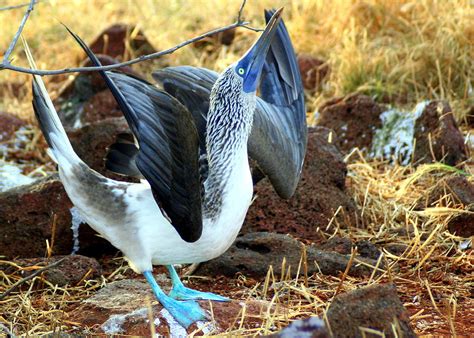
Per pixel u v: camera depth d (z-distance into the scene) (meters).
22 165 15.15
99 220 9.12
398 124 15.24
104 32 20.06
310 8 20.34
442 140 14.48
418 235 11.70
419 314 9.77
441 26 17.72
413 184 14.09
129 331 9.30
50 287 10.88
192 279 11.12
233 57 19.44
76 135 13.38
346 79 17.58
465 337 9.07
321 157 12.98
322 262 11.06
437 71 17.25
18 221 11.75
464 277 10.99
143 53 20.03
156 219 8.94
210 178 9.07
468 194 12.65
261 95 10.93
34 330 9.59
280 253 11.21
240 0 21.98
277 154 10.11
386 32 18.86
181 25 22.02
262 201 12.45
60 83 19.61
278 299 9.93
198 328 9.24
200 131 9.89
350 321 8.13
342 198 12.85
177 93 10.18
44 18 22.88
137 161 8.58
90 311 9.94
